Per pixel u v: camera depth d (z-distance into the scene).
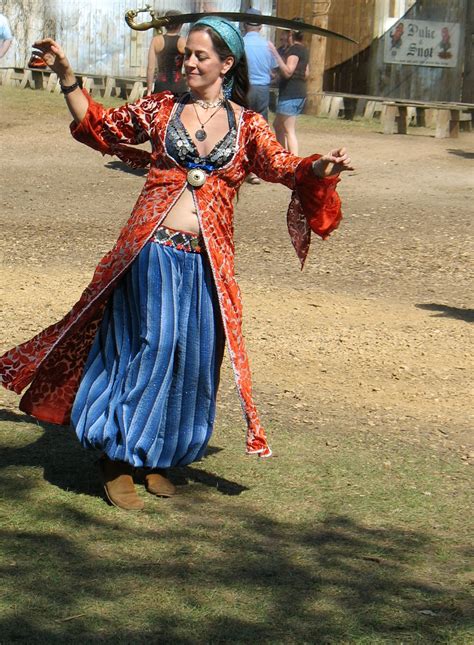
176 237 5.26
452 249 12.84
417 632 4.33
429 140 22.19
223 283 5.29
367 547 5.09
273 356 8.48
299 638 4.25
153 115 5.36
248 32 16.97
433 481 6.01
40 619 4.29
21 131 21.77
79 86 5.44
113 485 5.44
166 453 5.39
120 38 30.11
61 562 4.78
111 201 15.75
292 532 5.23
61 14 30.23
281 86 17.88
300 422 6.95
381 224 14.21
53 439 6.32
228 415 6.99
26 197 15.84
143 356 5.24
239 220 14.45
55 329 5.49
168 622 4.32
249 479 5.89
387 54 28.16
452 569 4.90
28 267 11.41
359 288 11.05
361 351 8.74
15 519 5.19
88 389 5.37
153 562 4.83
